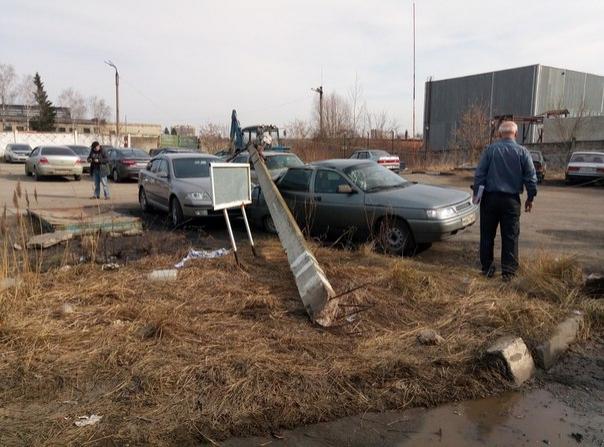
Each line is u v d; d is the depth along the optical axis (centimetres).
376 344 400
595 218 1116
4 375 341
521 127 3872
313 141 3069
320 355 379
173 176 1023
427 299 495
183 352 375
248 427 299
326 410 319
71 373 345
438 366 372
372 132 3344
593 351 420
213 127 3688
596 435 304
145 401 317
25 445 271
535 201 1473
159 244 763
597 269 653
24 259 548
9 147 3319
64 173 1959
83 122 7850
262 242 782
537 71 3869
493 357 370
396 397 336
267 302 478
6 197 1440
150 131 8112
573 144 2688
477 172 589
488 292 511
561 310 462
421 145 3569
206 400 319
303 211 838
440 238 711
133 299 480
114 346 381
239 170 640
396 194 755
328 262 618
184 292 504
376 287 525
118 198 1469
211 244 790
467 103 4334
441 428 308
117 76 4100
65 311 439
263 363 361
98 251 707
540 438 300
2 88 7794
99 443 277
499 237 881
